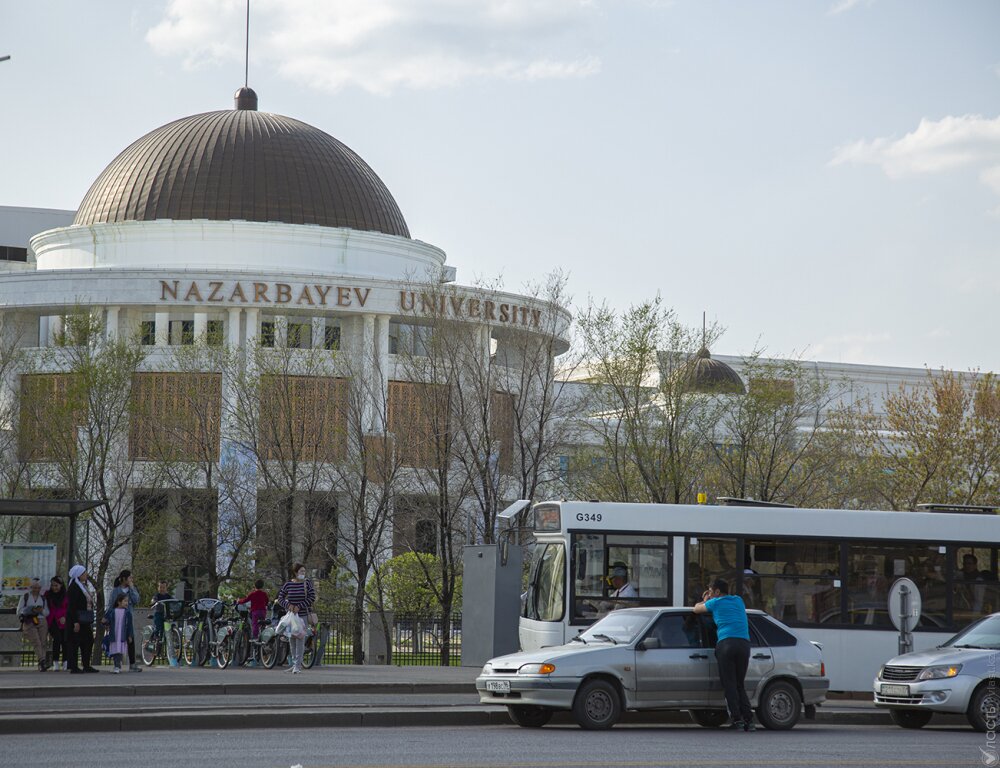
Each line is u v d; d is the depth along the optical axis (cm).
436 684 2384
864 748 1656
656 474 4188
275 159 6862
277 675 2536
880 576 2497
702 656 1891
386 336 6284
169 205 6700
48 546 2834
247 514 4541
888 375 10975
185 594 4812
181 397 4906
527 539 2750
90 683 2252
